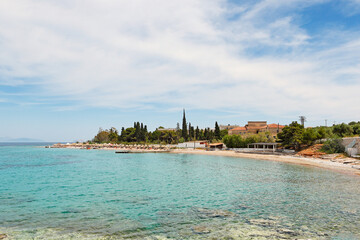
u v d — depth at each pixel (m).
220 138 166.00
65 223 16.78
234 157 86.44
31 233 14.91
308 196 24.83
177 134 186.50
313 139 81.94
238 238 14.20
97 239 14.06
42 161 71.31
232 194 25.91
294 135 85.88
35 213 19.08
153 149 136.50
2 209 20.17
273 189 28.50
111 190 28.14
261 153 93.75
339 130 87.62
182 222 17.02
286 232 15.14
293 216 18.27
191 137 186.50
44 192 27.05
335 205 21.34
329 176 38.38
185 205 21.47
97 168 52.41
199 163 63.47
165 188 29.33
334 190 27.77
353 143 60.31
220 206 21.12
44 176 39.97
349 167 48.72
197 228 15.86
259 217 18.09
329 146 68.81
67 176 39.94
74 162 68.00
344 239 14.16
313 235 14.68
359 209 20.06
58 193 26.52
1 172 45.53
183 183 32.91
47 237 14.30
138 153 116.69
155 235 14.70
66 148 181.50
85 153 117.50
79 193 26.50
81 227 16.02
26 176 40.00
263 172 44.00
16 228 15.78
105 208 20.50
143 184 32.12
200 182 33.59
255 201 22.89
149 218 17.91
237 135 119.69
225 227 16.02
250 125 160.75
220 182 33.47
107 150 148.25
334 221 17.16
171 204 21.81
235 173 43.03
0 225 16.33
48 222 16.97
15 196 25.08
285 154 83.44
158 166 56.38
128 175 40.94
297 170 46.25
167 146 148.62
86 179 36.66
